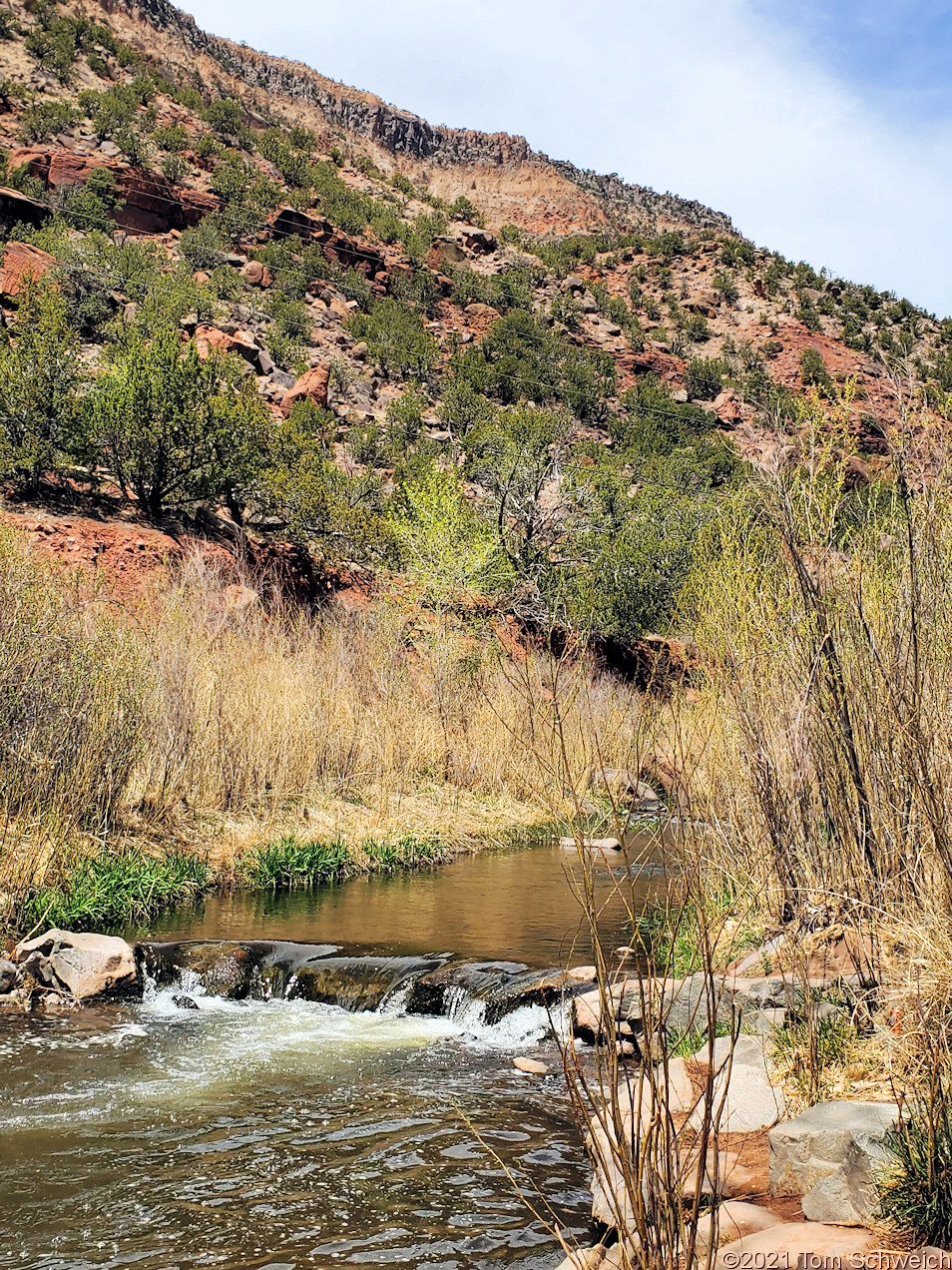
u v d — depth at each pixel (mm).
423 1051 6246
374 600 20156
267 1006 7281
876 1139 2949
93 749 9672
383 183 116000
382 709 15109
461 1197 4219
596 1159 2701
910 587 4238
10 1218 4016
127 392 20141
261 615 15477
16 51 89000
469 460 31953
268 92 187375
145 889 9016
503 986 6926
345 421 45844
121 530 18922
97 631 10562
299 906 9695
